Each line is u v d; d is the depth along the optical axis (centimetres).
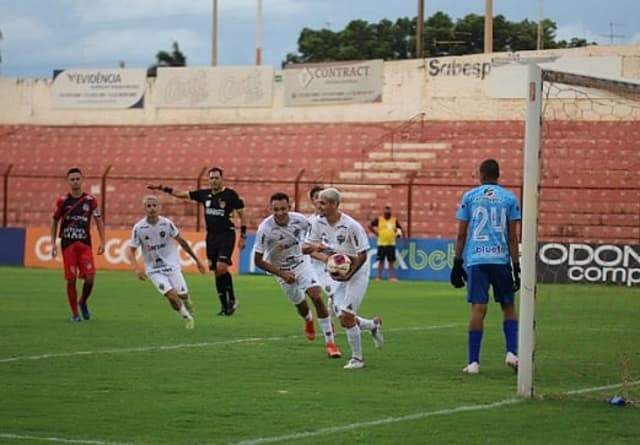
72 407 1412
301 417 1352
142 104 6756
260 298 3569
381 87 6169
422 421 1330
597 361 1984
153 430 1262
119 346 2108
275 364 1869
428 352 2080
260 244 2081
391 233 4981
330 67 6303
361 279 1828
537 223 1520
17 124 6938
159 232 2455
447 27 10000
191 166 6362
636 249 4425
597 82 1600
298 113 6384
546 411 1416
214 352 2030
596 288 4197
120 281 4344
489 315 3038
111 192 6359
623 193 5325
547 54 5806
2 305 3097
